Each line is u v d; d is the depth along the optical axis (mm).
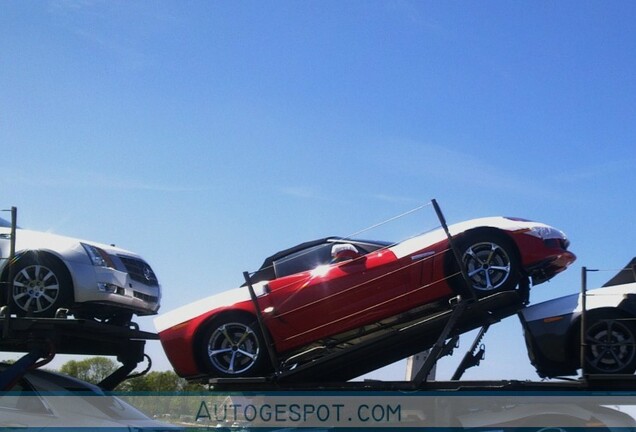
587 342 7316
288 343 7855
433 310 8031
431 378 8086
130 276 9016
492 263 7930
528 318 7723
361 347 7477
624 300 7316
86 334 8164
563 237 8242
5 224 8781
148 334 8734
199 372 8008
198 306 8078
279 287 8008
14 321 7441
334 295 7906
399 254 7988
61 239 8539
